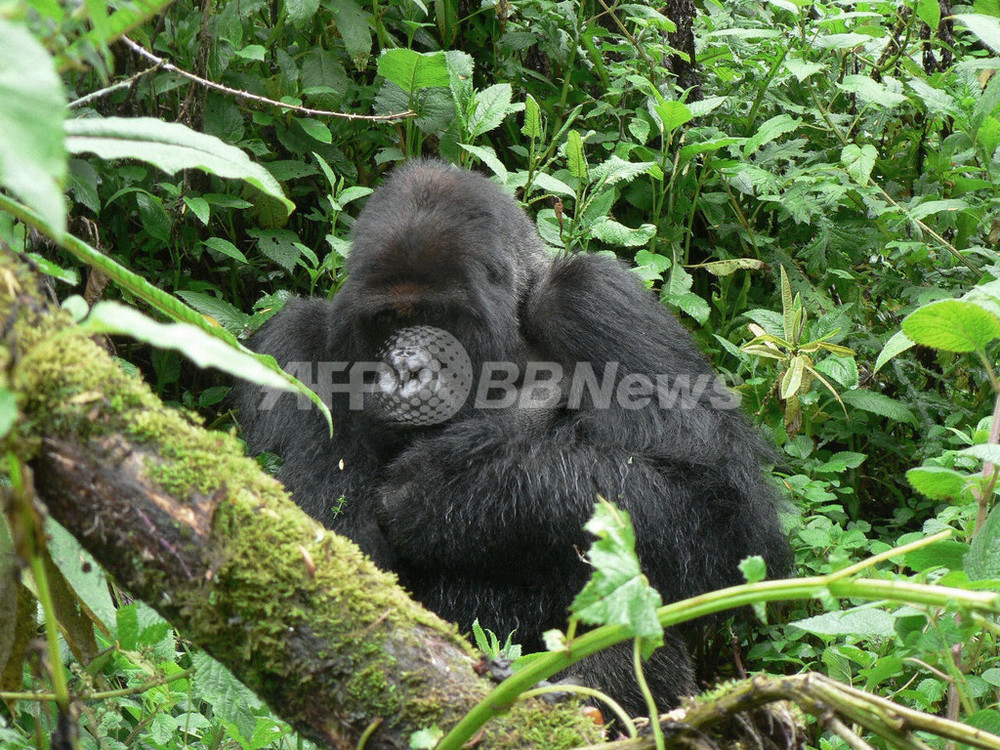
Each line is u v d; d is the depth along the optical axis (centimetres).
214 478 155
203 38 435
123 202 466
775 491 419
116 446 149
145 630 197
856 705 150
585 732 168
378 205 376
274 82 492
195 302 446
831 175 520
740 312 536
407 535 362
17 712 212
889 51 592
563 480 359
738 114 570
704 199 527
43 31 125
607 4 589
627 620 136
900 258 539
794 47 556
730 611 391
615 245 518
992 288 219
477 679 166
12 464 125
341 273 453
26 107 92
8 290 143
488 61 554
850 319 519
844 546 416
